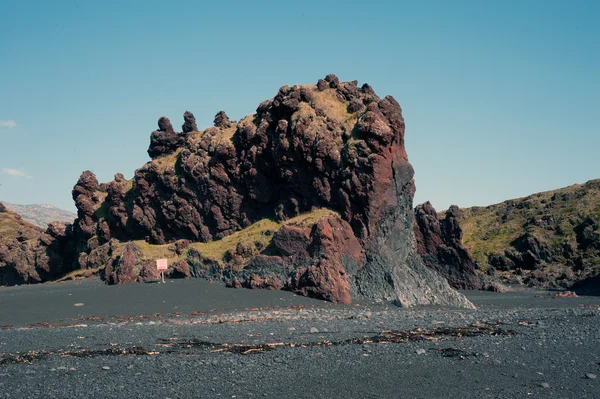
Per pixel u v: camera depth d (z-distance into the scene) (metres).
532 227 114.44
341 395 23.34
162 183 78.62
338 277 55.16
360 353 29.94
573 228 108.88
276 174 68.56
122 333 36.91
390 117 62.28
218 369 27.02
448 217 83.62
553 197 124.94
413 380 25.16
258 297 55.06
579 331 35.91
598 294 79.06
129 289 59.88
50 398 22.95
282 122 66.31
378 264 58.69
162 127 85.25
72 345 33.12
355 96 69.31
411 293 56.81
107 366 27.59
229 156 72.31
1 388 24.20
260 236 64.75
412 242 63.88
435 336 34.88
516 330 36.88
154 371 26.73
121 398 23.00
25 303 53.84
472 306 57.38
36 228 114.38
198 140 77.75
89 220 89.62
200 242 73.44
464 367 27.11
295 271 57.56
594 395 22.95
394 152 62.25
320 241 57.50
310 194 64.88
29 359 29.50
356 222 60.78
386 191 61.03
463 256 82.00
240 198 72.31
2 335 36.81
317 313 46.78
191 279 65.06
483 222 127.31
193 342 33.66
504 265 107.44
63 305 52.84
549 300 66.25
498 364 27.55
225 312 49.06
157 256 72.31
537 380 25.00
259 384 24.75
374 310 49.75
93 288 63.12
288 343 33.00
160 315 48.03
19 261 97.31
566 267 99.88
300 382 24.97
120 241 83.12
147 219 78.69
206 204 73.75
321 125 64.75
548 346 31.38
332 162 62.72
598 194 117.19
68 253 96.06
